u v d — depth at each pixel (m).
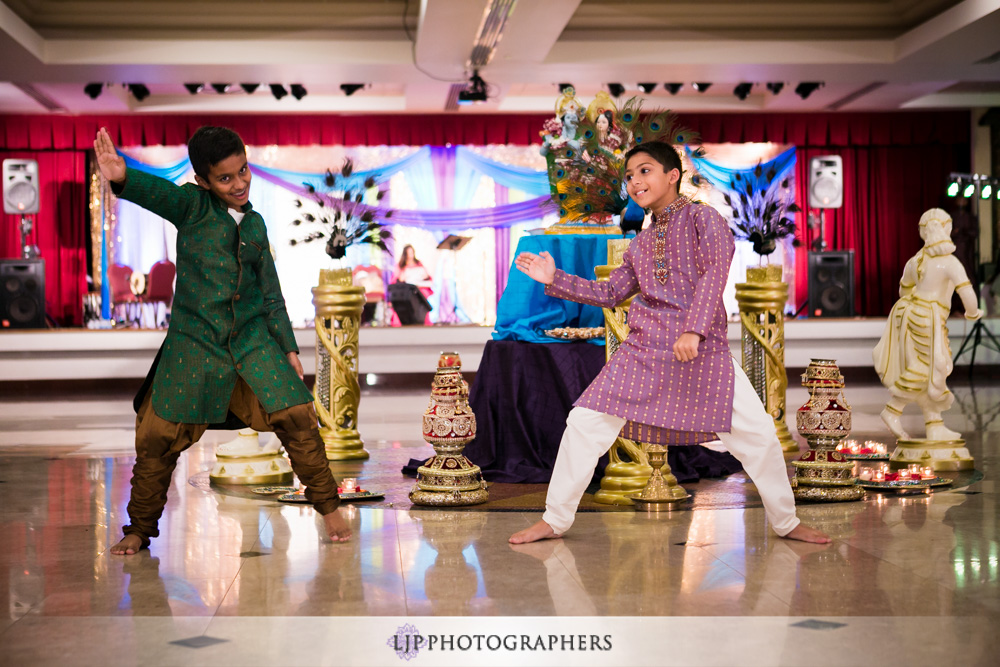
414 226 12.11
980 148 12.32
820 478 3.45
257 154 11.91
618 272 2.83
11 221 11.87
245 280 2.69
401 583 2.31
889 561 2.50
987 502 3.40
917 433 5.60
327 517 2.80
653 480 3.37
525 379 4.22
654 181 2.68
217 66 9.28
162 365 2.63
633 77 10.05
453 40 8.59
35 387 9.89
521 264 2.85
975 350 10.23
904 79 10.17
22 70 9.34
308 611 2.08
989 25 8.21
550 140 4.25
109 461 4.71
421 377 10.27
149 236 11.95
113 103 11.09
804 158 12.28
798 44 9.44
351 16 9.11
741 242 12.25
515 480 3.98
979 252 11.79
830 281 10.66
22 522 3.17
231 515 3.25
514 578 2.34
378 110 11.70
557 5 7.63
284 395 2.64
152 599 2.19
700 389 2.59
